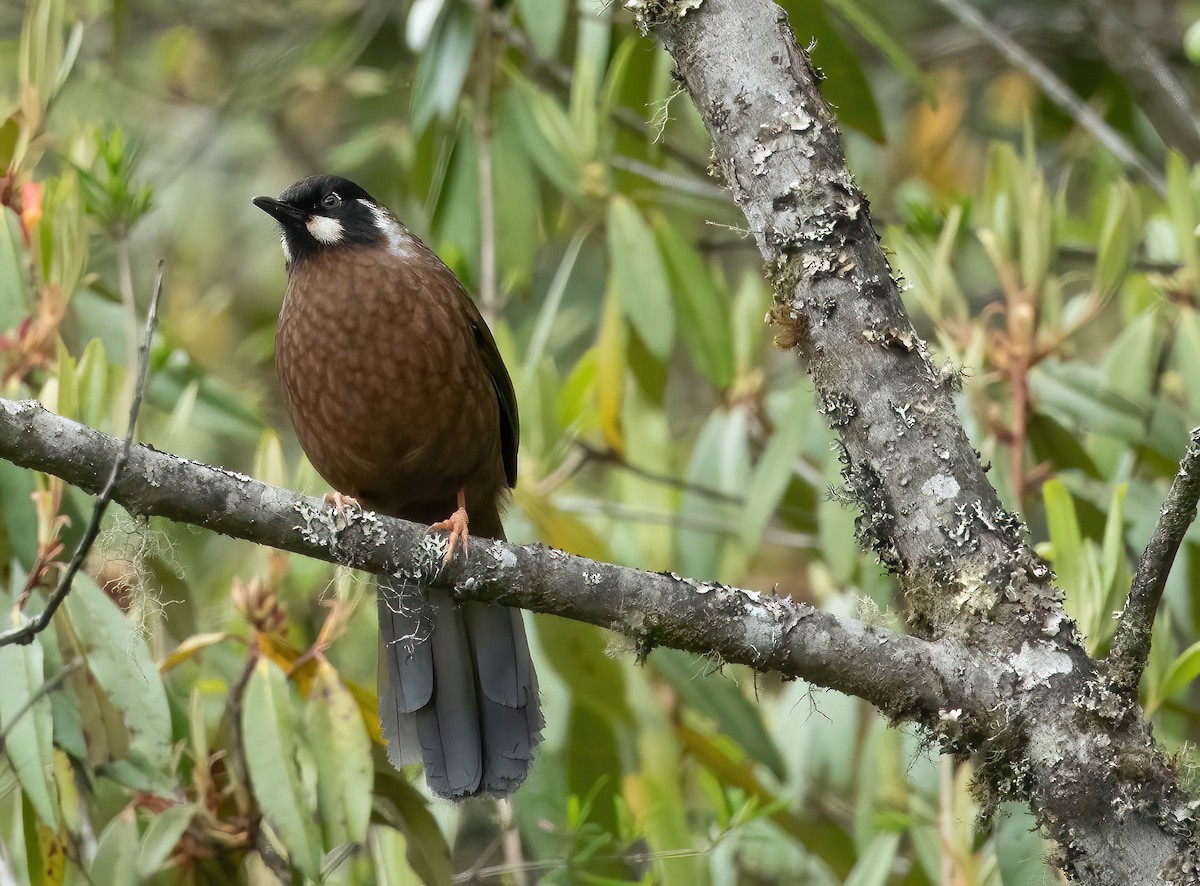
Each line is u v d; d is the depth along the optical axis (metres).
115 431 9.16
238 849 8.62
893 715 6.21
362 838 7.98
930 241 10.60
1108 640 7.79
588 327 14.59
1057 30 14.90
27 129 9.14
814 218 6.41
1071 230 12.16
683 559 10.68
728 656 6.41
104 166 10.12
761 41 6.55
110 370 9.51
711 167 7.00
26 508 8.41
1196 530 9.53
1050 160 15.31
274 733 8.10
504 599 6.76
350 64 14.80
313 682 8.34
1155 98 14.91
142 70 15.75
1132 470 10.16
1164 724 9.17
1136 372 10.01
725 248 12.91
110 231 9.81
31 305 8.98
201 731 8.60
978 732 6.07
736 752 10.38
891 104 15.30
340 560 6.86
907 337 6.38
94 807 9.09
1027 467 10.34
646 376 11.22
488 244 11.02
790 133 6.46
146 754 8.04
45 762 7.70
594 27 11.41
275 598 9.03
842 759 9.80
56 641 8.12
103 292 10.62
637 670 9.71
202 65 16.14
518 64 13.05
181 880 8.58
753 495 10.02
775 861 10.29
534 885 9.27
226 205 15.84
